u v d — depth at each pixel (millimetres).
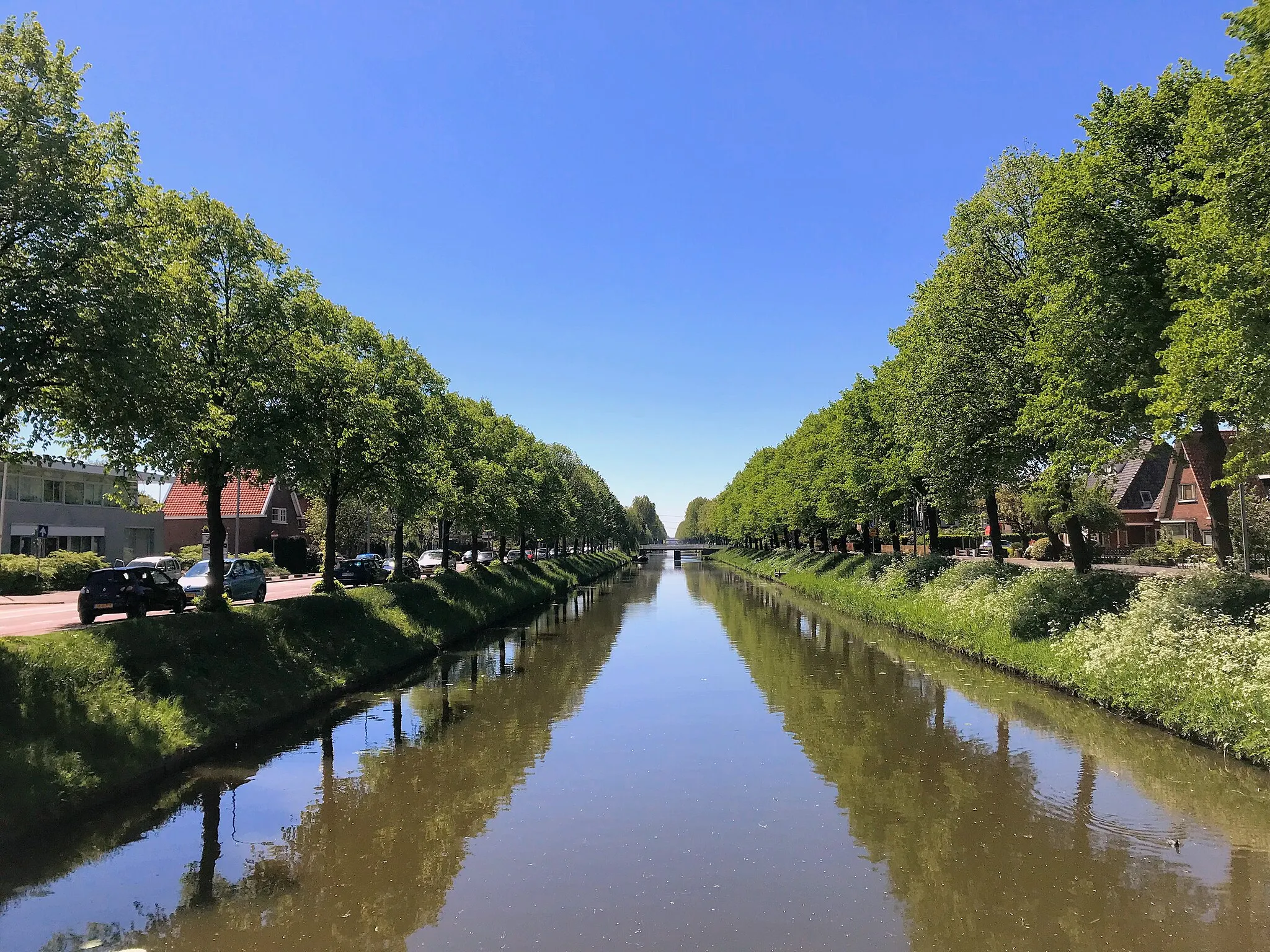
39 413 10633
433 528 70000
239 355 15188
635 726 13992
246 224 16484
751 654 22562
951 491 22062
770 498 62531
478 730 13727
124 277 10086
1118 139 14227
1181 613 13242
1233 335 9594
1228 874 7477
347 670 17188
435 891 7445
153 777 10422
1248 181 9891
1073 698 14609
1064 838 8453
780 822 9188
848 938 6387
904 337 26797
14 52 9508
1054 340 14969
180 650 12953
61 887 7590
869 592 30141
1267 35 9688
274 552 50781
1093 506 41219
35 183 9219
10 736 8852
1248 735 10164
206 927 6758
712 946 6289
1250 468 12336
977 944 6250
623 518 120438
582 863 8102
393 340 26734
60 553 34062
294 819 9422
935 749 12102
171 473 14156
